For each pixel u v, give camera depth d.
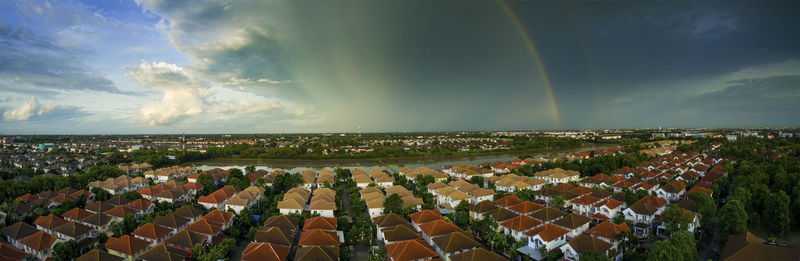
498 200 108.75
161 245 74.44
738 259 60.03
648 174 153.75
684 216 78.56
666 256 57.94
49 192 123.69
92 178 156.38
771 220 85.75
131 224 90.44
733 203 77.12
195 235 82.69
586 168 170.88
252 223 96.69
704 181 133.50
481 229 90.81
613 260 71.75
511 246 80.88
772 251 59.00
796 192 101.94
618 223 86.75
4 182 127.12
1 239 82.44
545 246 75.56
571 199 110.25
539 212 93.00
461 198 114.50
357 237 87.25
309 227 89.25
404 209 104.00
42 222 91.50
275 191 137.75
